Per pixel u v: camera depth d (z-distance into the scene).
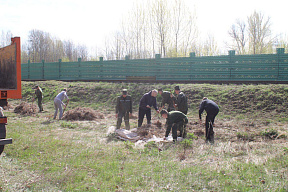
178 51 27.95
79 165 5.09
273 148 5.93
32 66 26.16
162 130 8.79
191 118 11.53
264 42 30.91
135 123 10.50
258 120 10.59
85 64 22.33
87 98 16.89
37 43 53.34
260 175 4.33
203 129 9.08
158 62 18.94
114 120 11.44
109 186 4.10
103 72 21.38
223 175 4.40
